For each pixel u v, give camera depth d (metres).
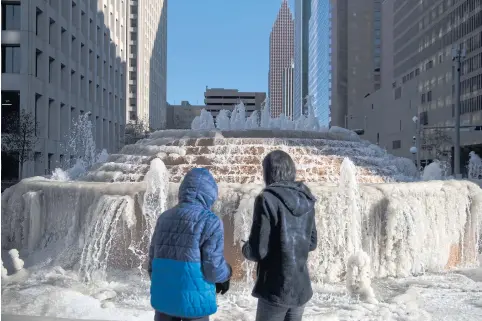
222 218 7.89
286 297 3.29
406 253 8.43
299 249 3.36
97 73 65.19
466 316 6.12
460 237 9.38
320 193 8.07
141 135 82.31
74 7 55.50
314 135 11.53
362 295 6.95
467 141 62.06
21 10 43.12
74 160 53.31
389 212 8.24
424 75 78.88
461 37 65.12
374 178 10.39
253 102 167.38
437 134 68.50
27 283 7.50
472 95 62.12
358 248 8.08
